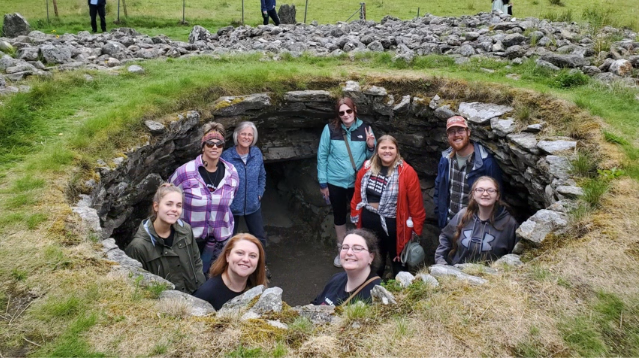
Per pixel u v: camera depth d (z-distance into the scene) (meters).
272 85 7.91
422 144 7.95
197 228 5.64
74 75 7.76
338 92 7.97
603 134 5.75
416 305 3.53
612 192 4.77
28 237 4.20
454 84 7.52
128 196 6.24
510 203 7.13
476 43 9.45
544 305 3.50
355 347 3.18
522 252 4.40
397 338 3.23
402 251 6.23
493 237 4.77
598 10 14.53
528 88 7.05
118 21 14.62
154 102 6.92
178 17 15.95
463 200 6.10
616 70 7.79
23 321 3.36
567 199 4.86
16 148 5.83
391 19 12.19
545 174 5.64
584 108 6.40
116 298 3.58
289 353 3.13
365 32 10.79
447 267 4.03
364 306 3.51
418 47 9.42
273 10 14.19
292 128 8.62
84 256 4.01
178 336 3.26
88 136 5.95
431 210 8.20
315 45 9.94
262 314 3.50
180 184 5.57
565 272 3.80
